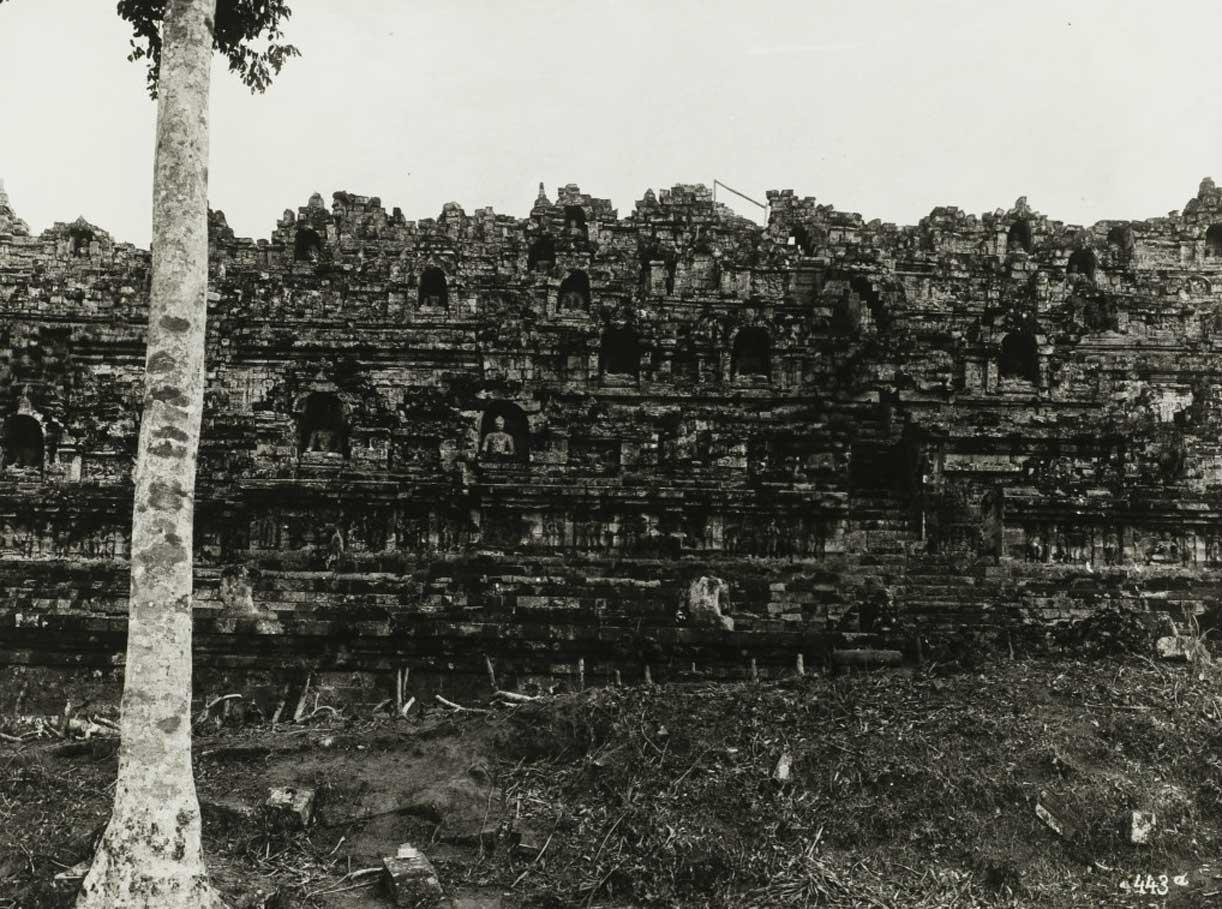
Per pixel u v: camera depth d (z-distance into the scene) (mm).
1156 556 31719
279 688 25797
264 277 43094
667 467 33219
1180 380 42688
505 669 26016
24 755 19484
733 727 18797
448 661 26016
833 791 17266
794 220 45781
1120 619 23953
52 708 25969
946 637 25078
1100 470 34000
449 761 18969
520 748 19203
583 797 17781
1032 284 43219
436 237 43656
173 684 14617
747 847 16344
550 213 44938
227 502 33344
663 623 26656
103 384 40438
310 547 32031
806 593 29656
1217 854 16672
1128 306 43156
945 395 37812
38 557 32562
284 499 33438
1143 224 45625
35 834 16859
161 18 21969
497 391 35875
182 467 15086
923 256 44094
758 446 35031
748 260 43281
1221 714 19469
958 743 18203
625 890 15766
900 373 38188
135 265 44906
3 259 44562
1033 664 22328
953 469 35406
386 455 34656
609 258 43375
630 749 18422
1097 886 15906
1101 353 42781
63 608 27641
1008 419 37625
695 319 41844
